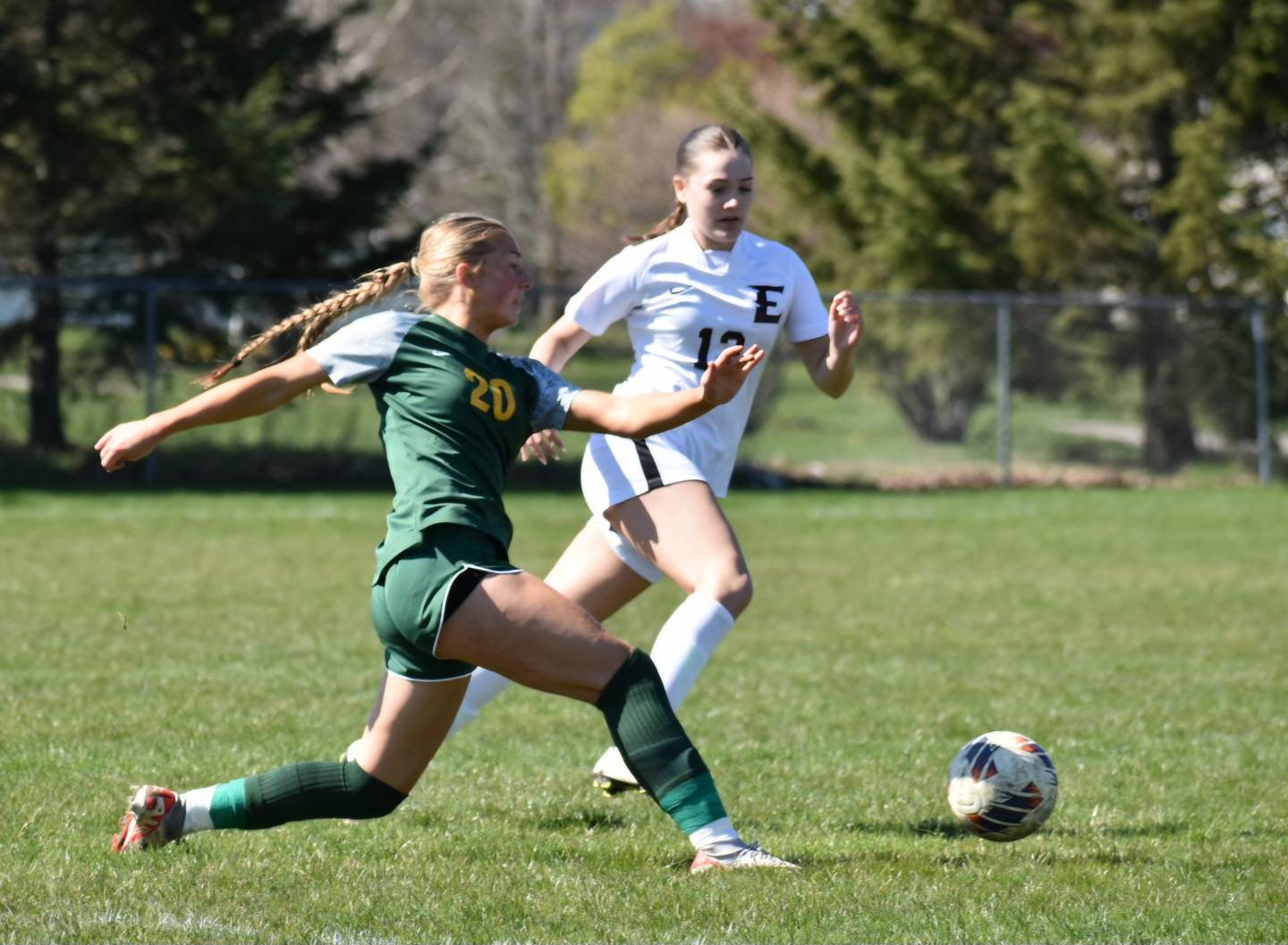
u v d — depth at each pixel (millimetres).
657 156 155875
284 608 39406
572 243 168875
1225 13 92375
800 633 37406
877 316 88938
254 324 87000
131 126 85812
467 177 180500
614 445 19031
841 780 21781
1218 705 28234
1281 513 71875
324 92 93688
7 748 22516
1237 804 20375
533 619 14648
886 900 15117
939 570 50562
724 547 18438
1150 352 89062
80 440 81125
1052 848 17719
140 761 21766
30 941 13406
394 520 14742
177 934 13656
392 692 15109
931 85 97875
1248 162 102312
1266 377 89625
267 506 69562
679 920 14344
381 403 15195
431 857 17047
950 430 89062
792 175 99250
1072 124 99688
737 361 14562
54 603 39094
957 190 97125
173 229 87625
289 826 18547
